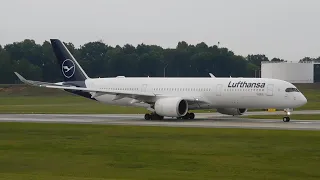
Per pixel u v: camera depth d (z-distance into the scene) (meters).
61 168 109.12
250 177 98.50
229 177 98.50
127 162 115.38
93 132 176.25
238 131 176.25
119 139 155.62
